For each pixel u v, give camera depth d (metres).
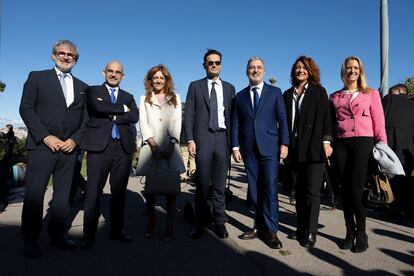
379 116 4.09
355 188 4.00
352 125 4.07
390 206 5.59
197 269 3.48
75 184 6.45
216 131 4.49
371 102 4.09
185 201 7.11
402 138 5.64
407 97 5.91
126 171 4.30
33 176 3.80
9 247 4.07
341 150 4.16
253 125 4.39
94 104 4.03
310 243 4.15
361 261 3.72
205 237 4.58
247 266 3.57
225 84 4.65
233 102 4.64
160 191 4.27
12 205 6.56
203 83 4.58
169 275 3.33
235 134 4.55
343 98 4.21
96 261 3.67
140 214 5.88
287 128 4.35
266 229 4.32
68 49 3.96
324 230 4.93
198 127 4.50
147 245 4.22
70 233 4.72
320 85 4.34
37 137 3.74
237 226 5.17
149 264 3.60
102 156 4.09
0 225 5.03
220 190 4.55
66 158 4.01
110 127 4.12
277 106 4.38
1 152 11.31
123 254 3.89
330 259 3.78
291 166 4.53
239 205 6.71
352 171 4.03
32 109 3.81
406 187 5.65
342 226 5.16
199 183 4.50
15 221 5.27
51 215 4.05
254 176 4.49
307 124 4.20
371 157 4.30
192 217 5.32
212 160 4.55
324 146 4.12
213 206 4.65
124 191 4.34
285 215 5.91
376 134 4.15
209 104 4.48
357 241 4.00
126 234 4.69
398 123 5.69
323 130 4.18
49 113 3.88
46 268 3.46
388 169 4.03
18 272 3.35
